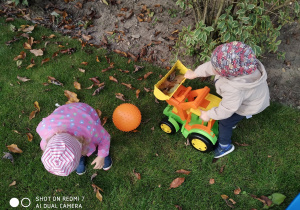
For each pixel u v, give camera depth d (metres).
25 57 3.80
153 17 4.11
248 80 2.02
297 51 3.63
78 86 3.46
